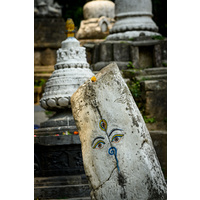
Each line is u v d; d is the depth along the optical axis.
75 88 5.19
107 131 3.36
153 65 7.68
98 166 3.33
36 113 7.96
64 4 14.11
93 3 11.66
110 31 8.88
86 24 11.34
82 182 4.77
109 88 3.43
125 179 3.27
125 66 7.56
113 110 3.38
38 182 4.78
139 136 3.35
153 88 6.75
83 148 3.41
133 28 8.45
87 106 3.44
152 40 7.63
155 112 6.74
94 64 7.62
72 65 5.38
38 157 4.97
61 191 4.63
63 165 4.91
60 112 5.40
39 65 11.33
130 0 8.65
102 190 3.30
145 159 3.29
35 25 11.70
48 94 5.24
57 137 4.86
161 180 3.36
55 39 11.59
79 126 3.46
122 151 3.31
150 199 3.25
